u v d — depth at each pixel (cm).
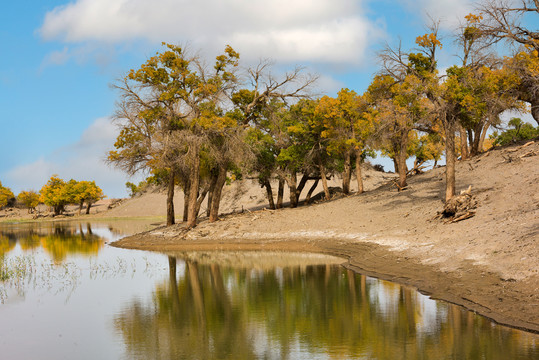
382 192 4384
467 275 1805
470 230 2427
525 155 3634
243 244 3644
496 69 3681
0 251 3875
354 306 1700
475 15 3662
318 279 2228
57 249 3972
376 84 3878
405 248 2530
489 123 3900
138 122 4394
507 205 2628
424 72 3272
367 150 5438
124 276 2516
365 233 3225
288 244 3453
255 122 4662
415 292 1803
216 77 4256
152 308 1809
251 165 4834
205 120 4081
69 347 1357
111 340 1414
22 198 14275
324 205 4506
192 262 2975
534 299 1418
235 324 1561
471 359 1120
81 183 12550
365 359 1187
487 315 1409
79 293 2097
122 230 6294
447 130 3044
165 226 4988
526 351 1148
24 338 1443
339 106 4653
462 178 3788
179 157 4262
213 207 4553
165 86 4203
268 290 2061
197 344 1366
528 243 1869
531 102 3825
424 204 3456
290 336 1409
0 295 2067
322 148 5191
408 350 1225
